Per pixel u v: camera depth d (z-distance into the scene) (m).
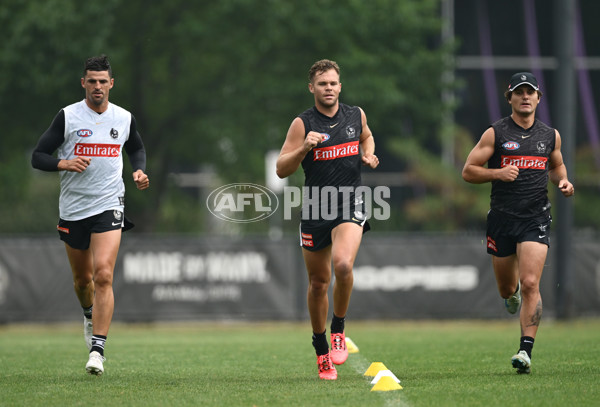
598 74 98.25
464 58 97.06
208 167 95.62
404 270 53.88
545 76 97.44
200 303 53.16
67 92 74.00
